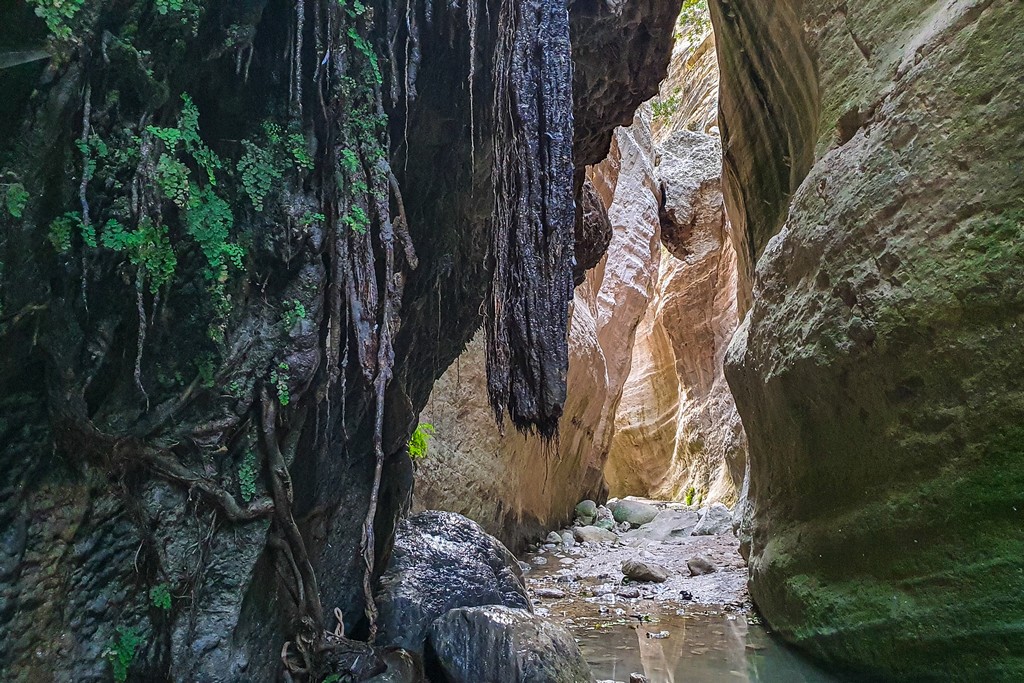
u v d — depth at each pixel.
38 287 2.62
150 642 3.21
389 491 4.83
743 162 8.27
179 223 3.12
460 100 4.40
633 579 8.32
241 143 3.39
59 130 2.60
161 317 3.16
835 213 4.93
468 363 9.05
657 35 6.52
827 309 4.93
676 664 5.04
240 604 3.45
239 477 3.48
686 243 18.81
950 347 3.85
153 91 2.93
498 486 9.55
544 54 3.83
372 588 4.69
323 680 3.80
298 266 3.53
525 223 3.79
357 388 4.12
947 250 3.91
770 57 6.95
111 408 3.05
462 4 4.03
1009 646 3.51
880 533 4.45
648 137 19.08
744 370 6.41
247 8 3.16
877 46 5.11
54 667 2.83
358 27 3.61
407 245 3.84
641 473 24.62
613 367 16.91
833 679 4.70
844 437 4.88
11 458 2.66
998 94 3.71
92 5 2.63
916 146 4.24
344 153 3.51
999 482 3.59
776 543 6.00
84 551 2.97
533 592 7.54
